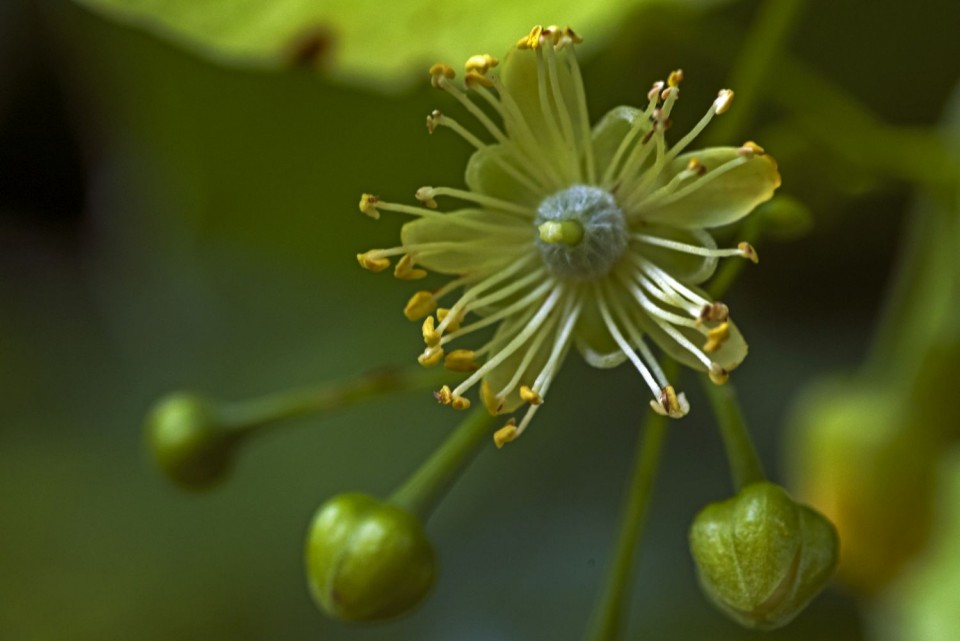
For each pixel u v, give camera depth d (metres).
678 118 0.16
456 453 0.14
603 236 0.14
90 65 0.17
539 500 0.17
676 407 0.13
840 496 0.16
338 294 0.17
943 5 0.16
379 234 0.17
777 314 0.17
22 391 0.17
